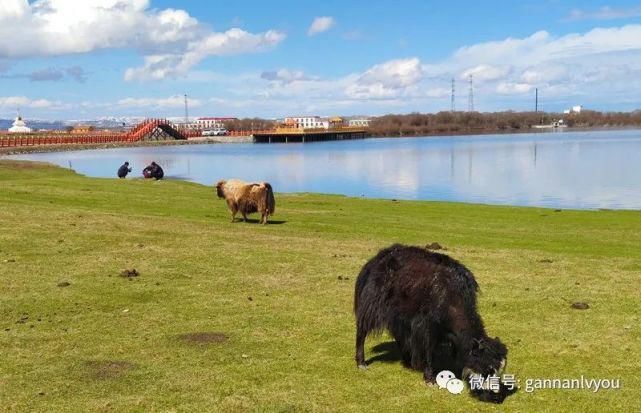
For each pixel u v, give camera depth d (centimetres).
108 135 15112
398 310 859
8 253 1603
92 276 1406
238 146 15000
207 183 5469
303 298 1266
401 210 2983
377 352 974
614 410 769
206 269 1503
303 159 9238
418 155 9525
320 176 6291
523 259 1698
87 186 3412
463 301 833
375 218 2653
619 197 4216
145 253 1658
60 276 1398
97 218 2175
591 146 10962
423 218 2702
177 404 781
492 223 2567
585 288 1351
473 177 5856
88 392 813
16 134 15562
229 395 809
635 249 1938
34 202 2609
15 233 1841
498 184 5200
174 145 15688
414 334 852
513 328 1078
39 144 11981
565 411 767
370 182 5616
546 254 1791
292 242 1902
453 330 823
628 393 816
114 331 1058
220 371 888
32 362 915
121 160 8775
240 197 2334
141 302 1227
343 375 880
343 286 1362
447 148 11606
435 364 859
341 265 1570
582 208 3703
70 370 886
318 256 1680
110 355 948
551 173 6066
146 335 1039
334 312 1170
